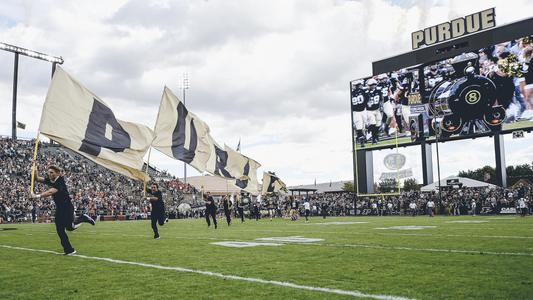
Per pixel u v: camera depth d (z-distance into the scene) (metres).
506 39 42.28
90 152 11.41
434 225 19.30
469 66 44.00
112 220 41.91
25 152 51.06
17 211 37.81
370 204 47.06
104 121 11.85
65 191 9.11
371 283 5.42
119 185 53.34
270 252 8.91
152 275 6.26
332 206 48.59
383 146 50.03
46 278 6.14
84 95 11.41
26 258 8.52
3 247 11.05
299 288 5.18
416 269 6.42
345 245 10.15
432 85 46.56
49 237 15.11
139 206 49.09
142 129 12.88
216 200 60.78
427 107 46.81
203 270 6.64
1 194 39.94
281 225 22.34
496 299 4.47
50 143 57.91
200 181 75.88
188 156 19.83
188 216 47.16
